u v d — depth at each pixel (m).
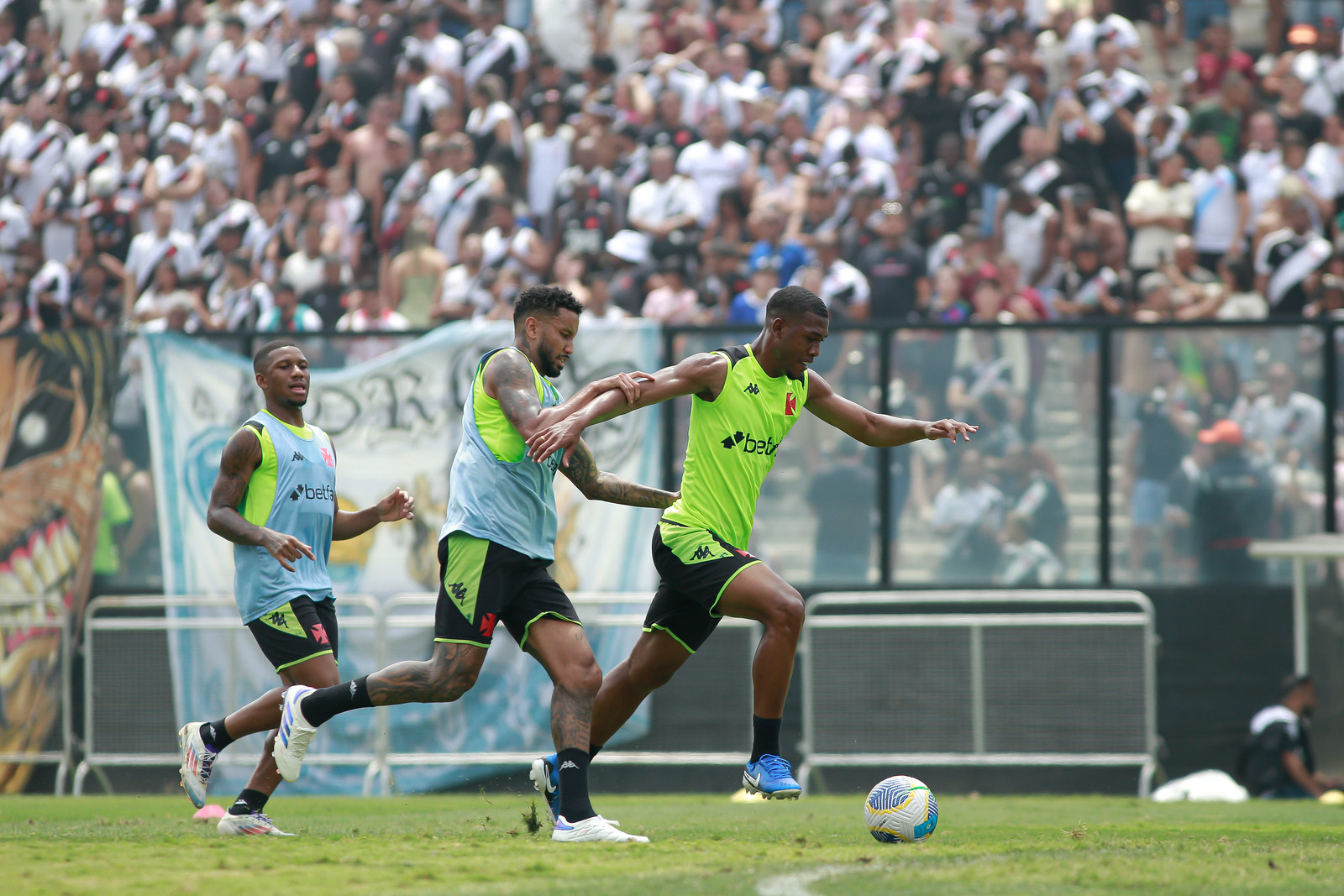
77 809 26.00
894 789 15.47
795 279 40.09
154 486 34.84
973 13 49.47
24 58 53.22
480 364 15.22
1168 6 49.81
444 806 25.91
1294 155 43.19
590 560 33.75
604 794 32.91
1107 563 33.31
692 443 16.62
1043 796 31.48
